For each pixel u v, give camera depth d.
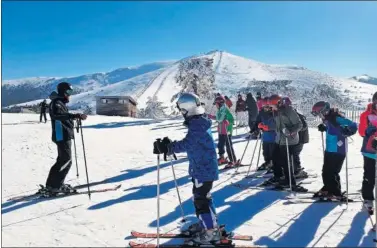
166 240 5.06
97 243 4.95
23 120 26.03
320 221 5.64
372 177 5.94
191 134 4.81
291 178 7.37
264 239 5.04
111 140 15.41
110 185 8.09
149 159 11.30
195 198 4.95
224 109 9.83
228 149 9.80
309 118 21.52
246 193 7.24
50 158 11.45
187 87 45.25
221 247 4.75
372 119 5.86
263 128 8.89
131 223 5.70
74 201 6.80
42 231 5.36
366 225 5.44
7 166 10.23
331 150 6.52
